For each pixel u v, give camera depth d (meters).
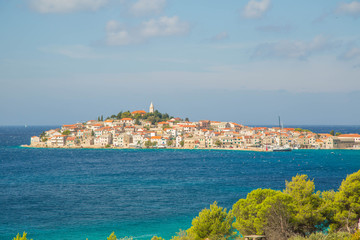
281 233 68.69
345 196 75.88
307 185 76.69
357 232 63.47
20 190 155.00
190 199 135.25
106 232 96.06
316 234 67.62
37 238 91.25
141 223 104.19
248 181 180.75
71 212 116.44
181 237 72.44
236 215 77.06
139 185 168.38
